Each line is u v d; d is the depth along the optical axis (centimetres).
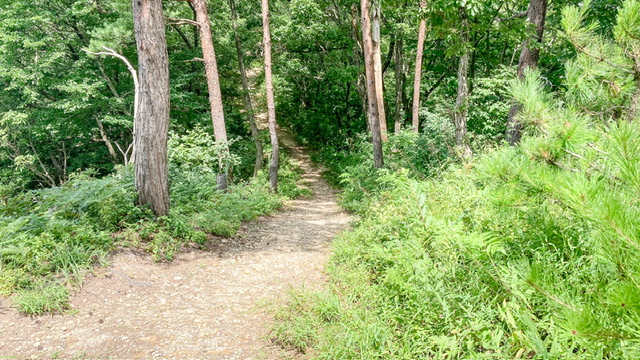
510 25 939
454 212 462
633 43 219
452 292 342
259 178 1728
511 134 687
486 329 294
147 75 698
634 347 165
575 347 228
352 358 323
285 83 2702
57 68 1844
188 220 766
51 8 1784
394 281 390
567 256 304
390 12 1727
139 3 683
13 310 422
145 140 710
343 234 756
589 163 189
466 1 830
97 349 374
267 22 1524
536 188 204
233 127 2528
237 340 396
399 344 331
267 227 955
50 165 2441
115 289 499
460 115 1110
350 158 2100
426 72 2298
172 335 406
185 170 1110
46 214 611
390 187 991
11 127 2025
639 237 133
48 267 499
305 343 373
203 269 609
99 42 1477
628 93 232
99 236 584
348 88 2609
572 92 250
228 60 2247
